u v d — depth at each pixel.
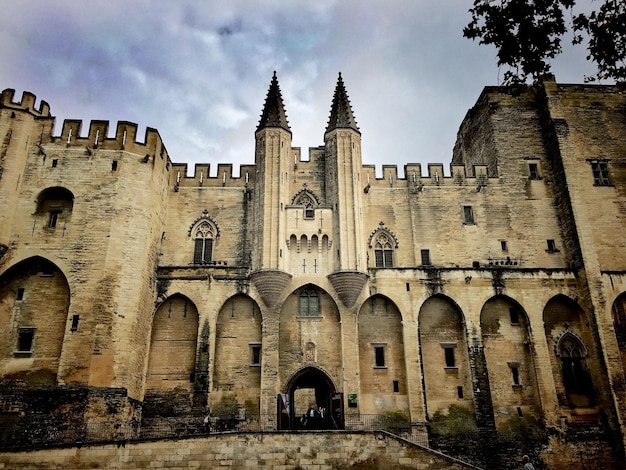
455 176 42.91
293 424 35.59
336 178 39.69
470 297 37.72
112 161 36.06
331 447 26.83
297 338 36.94
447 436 35.00
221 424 34.56
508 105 45.31
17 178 34.72
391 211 41.62
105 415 30.25
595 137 43.84
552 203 42.16
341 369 35.94
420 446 26.88
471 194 42.34
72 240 33.84
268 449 26.62
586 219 39.75
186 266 37.66
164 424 34.25
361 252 37.88
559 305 38.81
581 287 38.44
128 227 34.81
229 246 39.97
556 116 43.47
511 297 37.97
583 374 37.28
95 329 31.67
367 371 36.66
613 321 37.53
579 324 38.34
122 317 32.72
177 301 37.34
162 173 39.69
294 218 38.62
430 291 37.72
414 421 34.53
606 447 34.91
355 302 37.00
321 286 37.28
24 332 32.72
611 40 20.20
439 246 40.75
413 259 40.41
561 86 45.47
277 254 37.06
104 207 34.78
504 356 37.50
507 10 19.97
